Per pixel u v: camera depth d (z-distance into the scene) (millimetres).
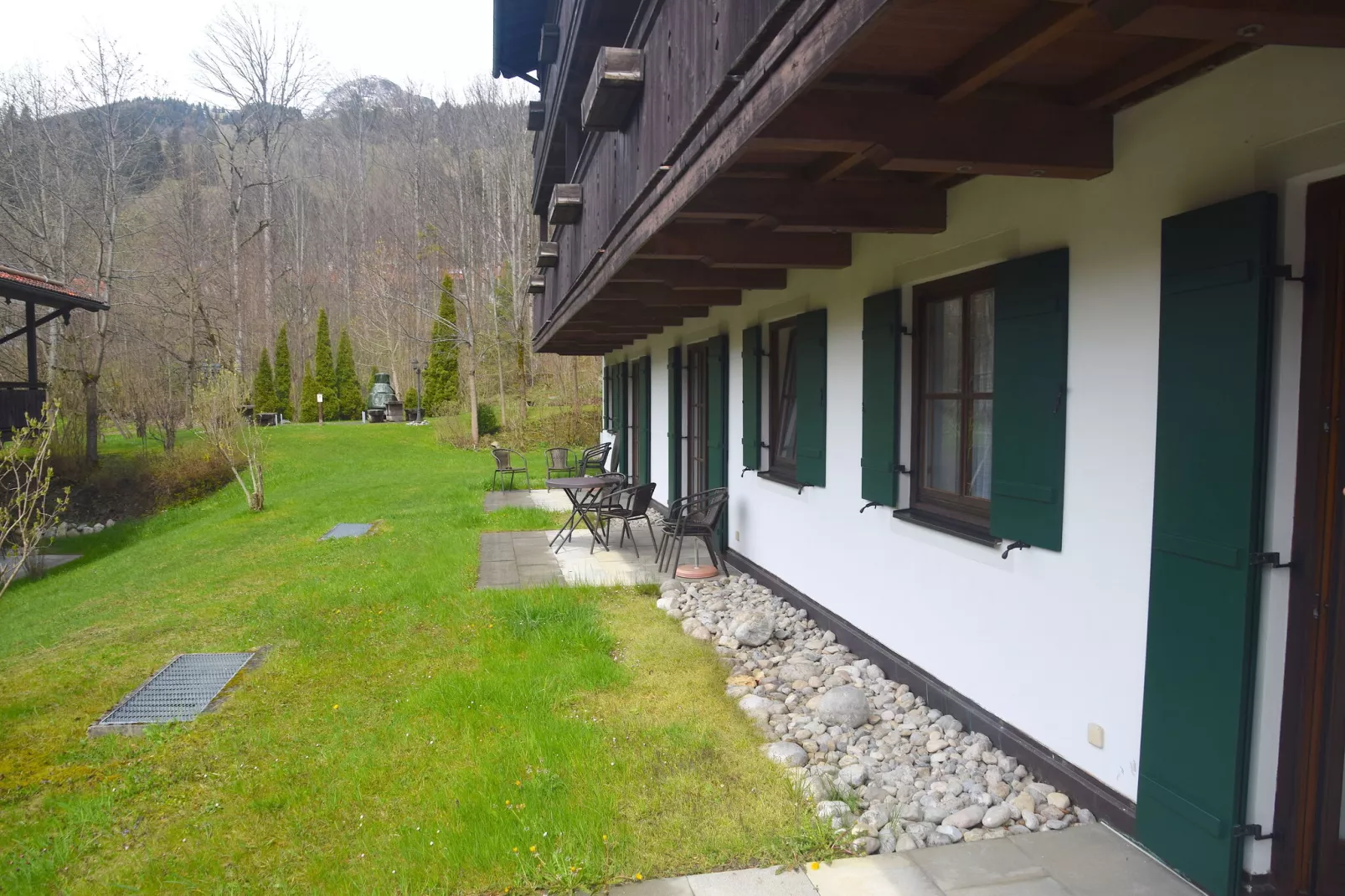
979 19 1729
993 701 3273
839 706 3514
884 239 4109
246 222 31484
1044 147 2377
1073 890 2295
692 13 2639
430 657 4492
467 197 28781
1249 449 2072
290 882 2467
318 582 6551
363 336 35156
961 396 3660
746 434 6336
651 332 9602
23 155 21172
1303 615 2082
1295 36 1439
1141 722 2516
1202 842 2234
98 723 3744
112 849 2701
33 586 9508
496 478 13453
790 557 5551
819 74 1657
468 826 2656
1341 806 2104
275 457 18938
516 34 8117
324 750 3361
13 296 13078
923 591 3807
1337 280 1982
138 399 17531
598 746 3230
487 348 24641
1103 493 2652
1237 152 2148
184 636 5184
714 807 2771
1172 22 1374
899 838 2602
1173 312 2303
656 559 7176
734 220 3848
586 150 5262
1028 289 2949
